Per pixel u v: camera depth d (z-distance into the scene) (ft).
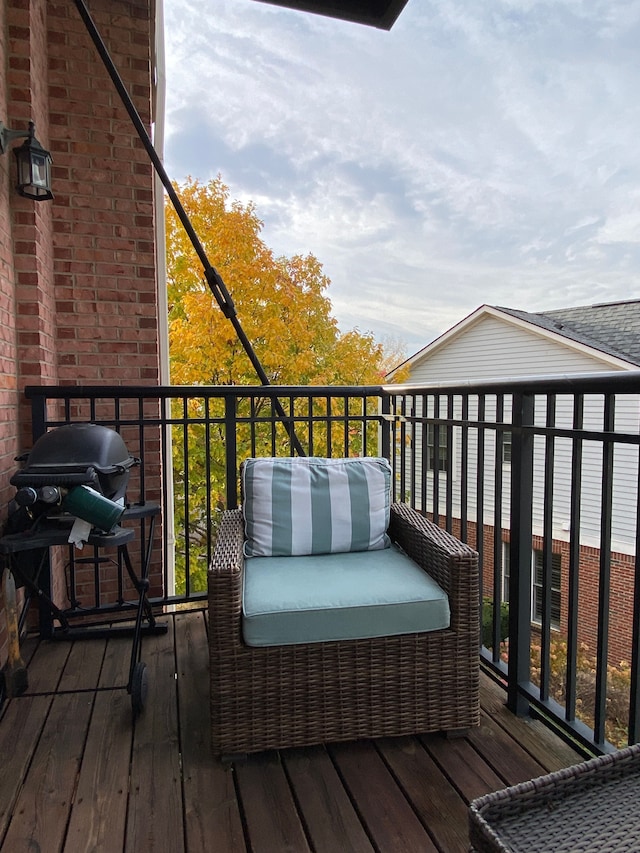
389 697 4.93
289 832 3.98
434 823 4.06
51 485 4.96
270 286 20.71
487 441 21.24
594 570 19.03
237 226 20.65
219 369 20.34
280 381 21.29
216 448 20.57
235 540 5.57
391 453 9.34
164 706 5.68
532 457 5.38
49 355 8.64
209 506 8.28
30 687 6.05
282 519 6.03
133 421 7.73
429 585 5.13
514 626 5.49
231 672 4.69
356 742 5.06
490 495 21.18
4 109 7.48
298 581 5.19
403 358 29.07
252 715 4.74
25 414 7.92
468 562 4.99
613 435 4.25
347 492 6.24
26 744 5.03
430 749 4.93
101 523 4.96
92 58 9.37
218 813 4.17
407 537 6.12
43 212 8.56
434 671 4.99
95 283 9.53
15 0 7.67
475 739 5.08
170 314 21.03
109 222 9.57
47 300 8.68
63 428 5.61
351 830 3.99
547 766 4.68
